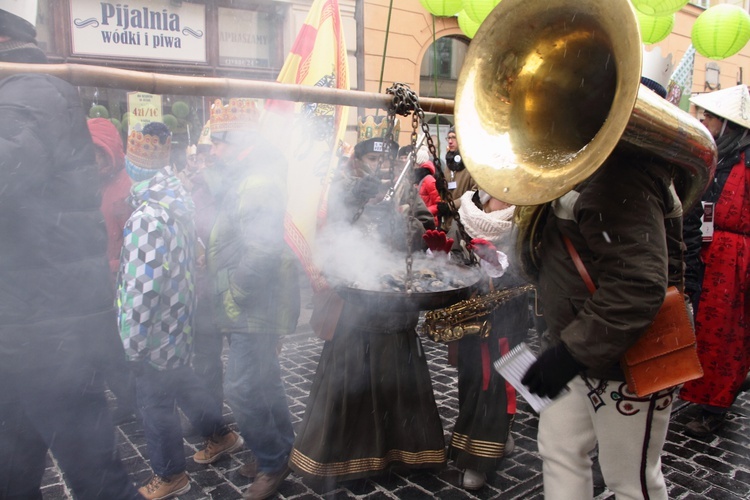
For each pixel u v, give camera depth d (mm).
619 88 1344
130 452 2918
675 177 1775
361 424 2521
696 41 5043
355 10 7504
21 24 1730
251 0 6977
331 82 2477
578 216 1608
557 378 1611
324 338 2512
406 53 8047
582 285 1659
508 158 1574
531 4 1583
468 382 2631
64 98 1675
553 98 1640
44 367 1684
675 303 1624
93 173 1798
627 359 1606
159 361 2396
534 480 2682
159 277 2334
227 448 2881
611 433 1693
